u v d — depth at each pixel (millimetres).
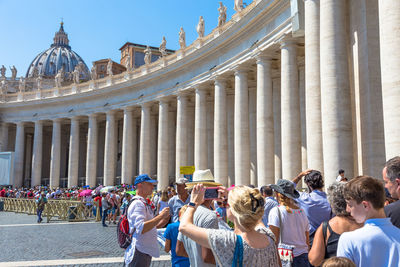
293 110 21984
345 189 3986
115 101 47438
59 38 135375
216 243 3854
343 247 3799
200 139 34000
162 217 6230
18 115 57438
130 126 45656
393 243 3607
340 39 14258
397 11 10586
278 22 23625
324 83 14359
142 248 6254
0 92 59656
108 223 25438
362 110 13867
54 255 13383
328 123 14047
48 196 39500
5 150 58344
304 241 6238
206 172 7500
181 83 37062
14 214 34469
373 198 3750
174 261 5887
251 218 3881
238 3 30609
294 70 22375
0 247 15219
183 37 40531
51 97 53656
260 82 25531
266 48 24875
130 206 6367
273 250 4023
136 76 46594
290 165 21500
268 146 24844
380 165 13078
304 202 6652
